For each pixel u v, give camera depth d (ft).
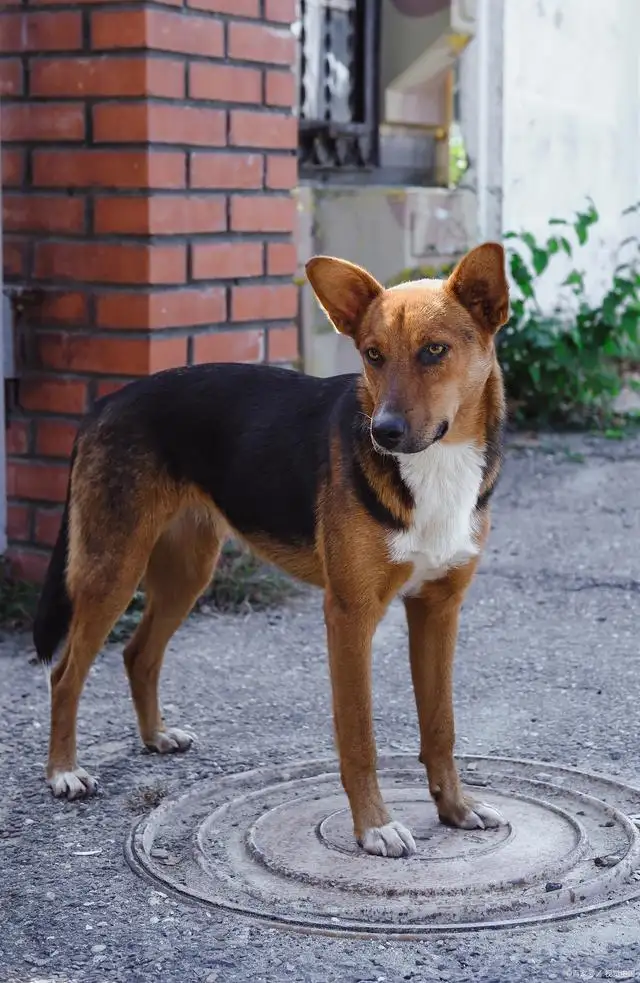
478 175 38.06
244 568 24.59
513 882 13.50
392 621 23.39
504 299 14.30
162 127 22.38
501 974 11.84
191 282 23.26
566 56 43.60
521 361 37.63
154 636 17.71
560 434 37.68
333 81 33.55
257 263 24.41
